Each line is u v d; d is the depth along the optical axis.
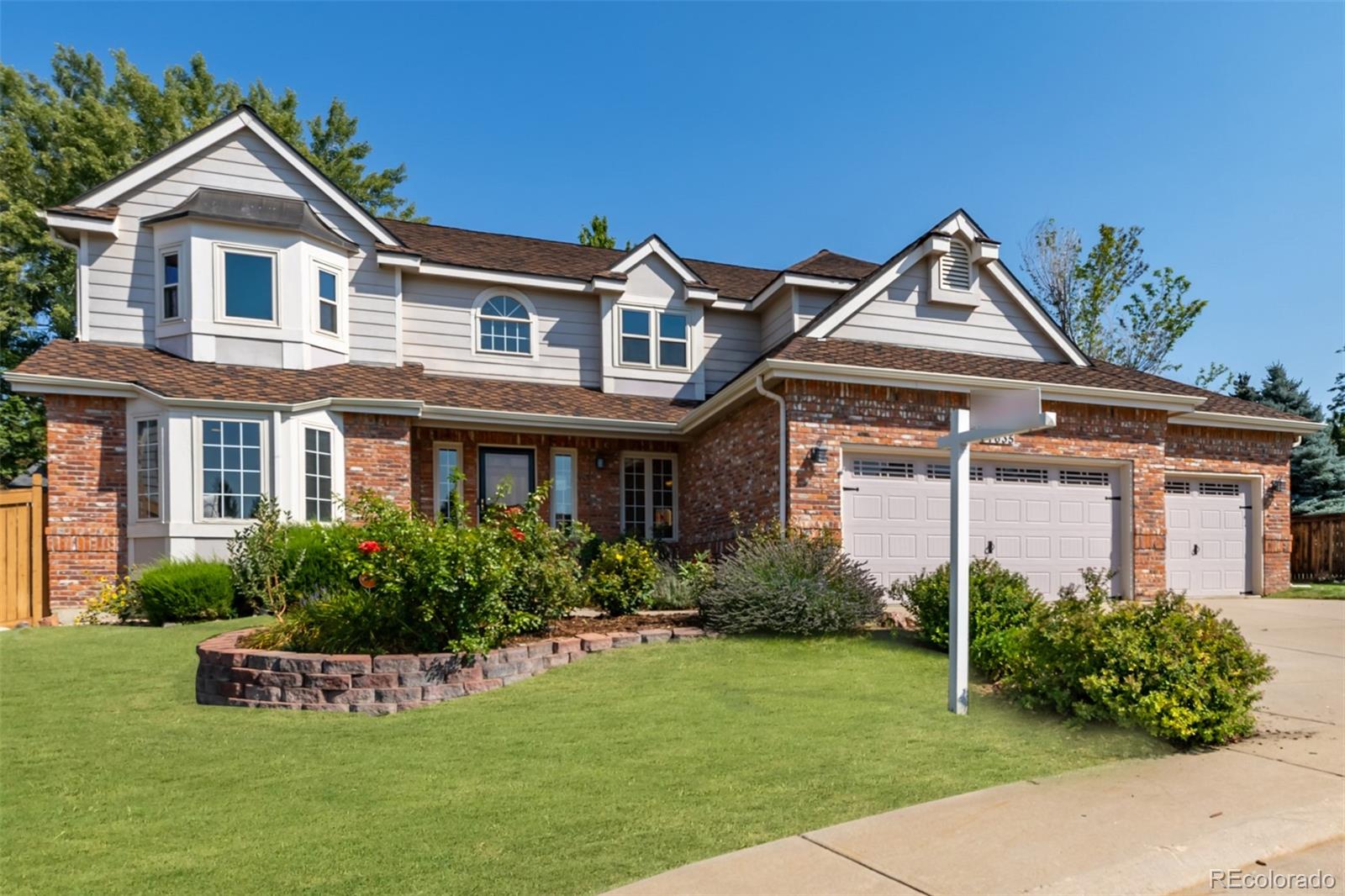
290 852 4.16
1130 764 5.34
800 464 12.38
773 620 9.30
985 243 15.23
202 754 5.90
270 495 12.69
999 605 8.22
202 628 10.82
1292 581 19.83
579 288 17.17
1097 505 14.30
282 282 14.55
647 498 17.19
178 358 14.02
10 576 12.41
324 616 8.13
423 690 7.28
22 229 24.92
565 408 15.57
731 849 4.07
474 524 15.74
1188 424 15.88
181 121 29.89
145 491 12.72
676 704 6.85
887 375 12.66
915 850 3.98
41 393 12.48
